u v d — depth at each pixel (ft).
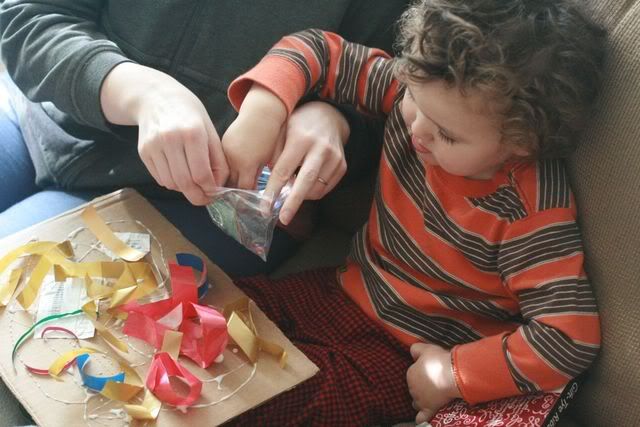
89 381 2.61
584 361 2.84
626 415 2.90
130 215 3.20
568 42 2.65
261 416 2.90
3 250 3.01
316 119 3.10
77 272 2.94
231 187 3.00
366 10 3.48
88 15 3.51
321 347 3.15
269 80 3.03
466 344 3.00
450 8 2.68
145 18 3.30
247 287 3.34
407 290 3.22
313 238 3.88
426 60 2.64
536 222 2.88
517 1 2.66
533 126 2.69
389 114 3.31
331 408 2.96
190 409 2.60
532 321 2.87
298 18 3.33
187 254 3.05
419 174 3.18
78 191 3.62
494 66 2.57
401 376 3.15
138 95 3.00
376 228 3.34
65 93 3.18
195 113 2.92
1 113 3.93
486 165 2.89
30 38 3.32
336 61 3.27
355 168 3.58
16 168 3.84
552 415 2.81
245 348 2.76
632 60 2.70
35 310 2.82
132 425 2.54
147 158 2.90
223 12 3.29
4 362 2.67
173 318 2.83
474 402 2.92
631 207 2.75
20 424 2.81
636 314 2.80
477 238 3.01
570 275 2.85
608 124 2.77
